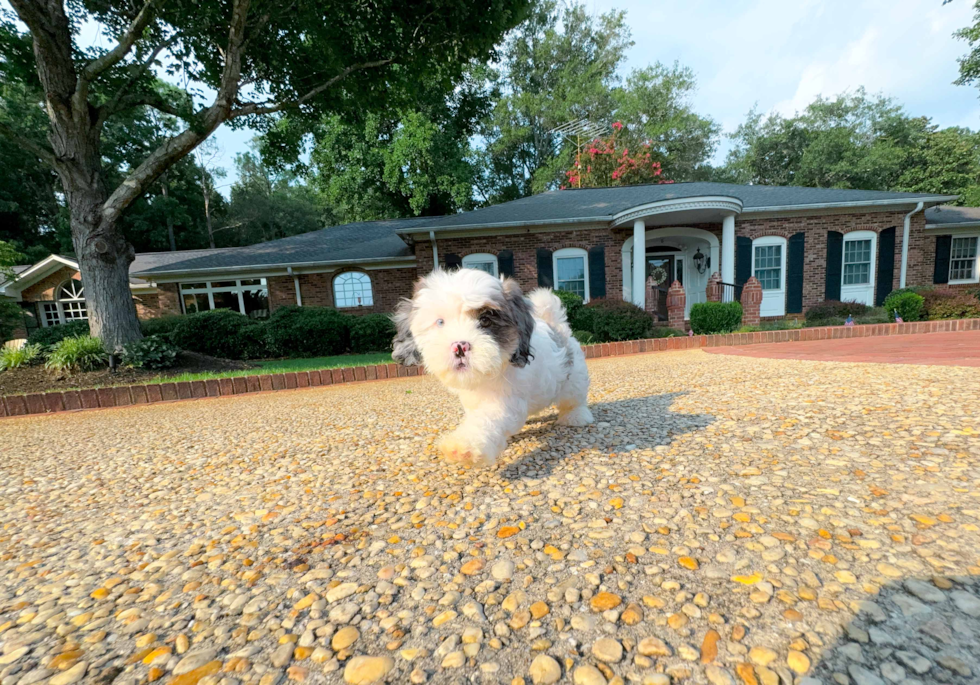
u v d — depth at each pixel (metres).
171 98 11.12
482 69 22.86
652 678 0.87
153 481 2.41
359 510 1.78
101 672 1.00
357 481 2.11
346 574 1.33
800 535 1.30
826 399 2.71
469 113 24.34
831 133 28.25
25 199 24.48
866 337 7.27
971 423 2.03
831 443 1.99
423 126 19.20
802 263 12.55
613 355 7.14
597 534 1.42
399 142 19.25
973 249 14.51
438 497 1.84
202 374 7.23
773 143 31.47
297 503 1.92
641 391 3.73
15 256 10.18
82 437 3.81
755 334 7.47
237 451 2.88
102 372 7.35
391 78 10.23
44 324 18.14
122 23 8.94
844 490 1.55
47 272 17.58
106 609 1.25
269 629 1.11
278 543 1.56
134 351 7.67
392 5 8.80
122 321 8.06
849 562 1.15
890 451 1.83
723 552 1.25
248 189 38.53
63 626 1.18
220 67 9.36
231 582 1.34
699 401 3.04
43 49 7.23
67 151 7.61
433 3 8.67
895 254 12.53
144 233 26.91
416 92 10.84
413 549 1.44
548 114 26.94
